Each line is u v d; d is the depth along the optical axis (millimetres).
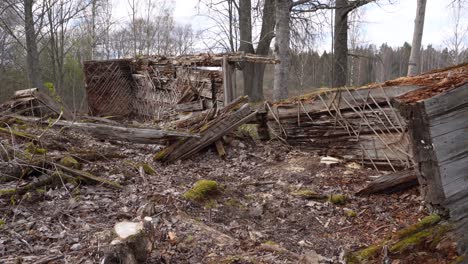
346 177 5020
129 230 2715
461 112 2988
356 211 4090
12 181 4012
